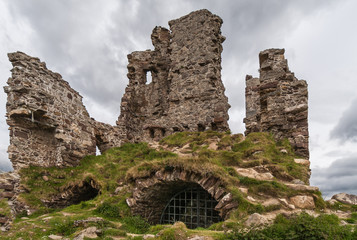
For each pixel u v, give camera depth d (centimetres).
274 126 1463
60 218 985
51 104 1595
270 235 616
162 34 2477
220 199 896
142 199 1090
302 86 1429
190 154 1437
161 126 2128
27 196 1316
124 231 841
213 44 2067
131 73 2542
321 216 690
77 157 1700
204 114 1944
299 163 1192
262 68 1566
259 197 897
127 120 2280
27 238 828
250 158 1244
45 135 1622
